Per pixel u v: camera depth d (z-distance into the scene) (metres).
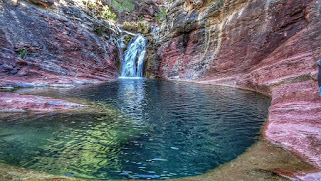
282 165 3.32
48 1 20.62
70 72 18.95
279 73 10.59
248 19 15.31
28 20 18.23
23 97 8.50
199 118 6.66
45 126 5.58
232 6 17.27
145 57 30.39
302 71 9.23
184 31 22.72
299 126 4.89
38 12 19.56
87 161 3.63
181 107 8.36
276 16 13.23
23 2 18.98
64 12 22.81
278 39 12.97
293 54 11.00
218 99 9.94
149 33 34.44
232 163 3.51
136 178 3.08
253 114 7.00
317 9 10.82
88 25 25.38
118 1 48.75
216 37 18.66
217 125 5.88
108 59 26.11
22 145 4.25
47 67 17.20
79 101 9.30
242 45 15.58
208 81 18.03
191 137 4.95
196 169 3.37
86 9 27.05
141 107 8.38
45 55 17.91
